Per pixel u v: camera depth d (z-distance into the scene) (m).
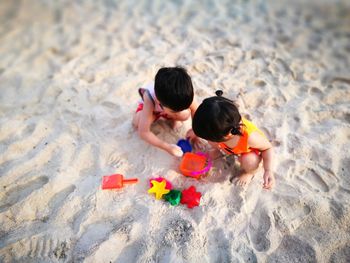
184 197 1.68
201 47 2.90
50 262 1.45
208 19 3.37
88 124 2.14
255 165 1.75
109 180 1.74
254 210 1.65
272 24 3.30
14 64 2.76
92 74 2.60
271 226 1.56
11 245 1.50
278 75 2.57
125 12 3.53
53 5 3.70
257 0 3.76
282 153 1.92
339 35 3.16
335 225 1.57
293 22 3.35
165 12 3.51
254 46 2.92
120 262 1.45
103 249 1.48
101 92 2.42
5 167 1.86
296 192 1.70
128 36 3.11
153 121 2.04
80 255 1.46
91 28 3.26
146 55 2.81
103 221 1.60
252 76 2.56
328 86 2.50
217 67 2.66
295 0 3.73
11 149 1.95
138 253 1.48
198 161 1.84
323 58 2.82
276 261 1.46
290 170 1.82
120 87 2.42
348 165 1.87
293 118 2.17
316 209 1.62
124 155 1.95
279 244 1.51
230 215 1.62
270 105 2.29
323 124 2.14
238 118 1.51
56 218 1.61
